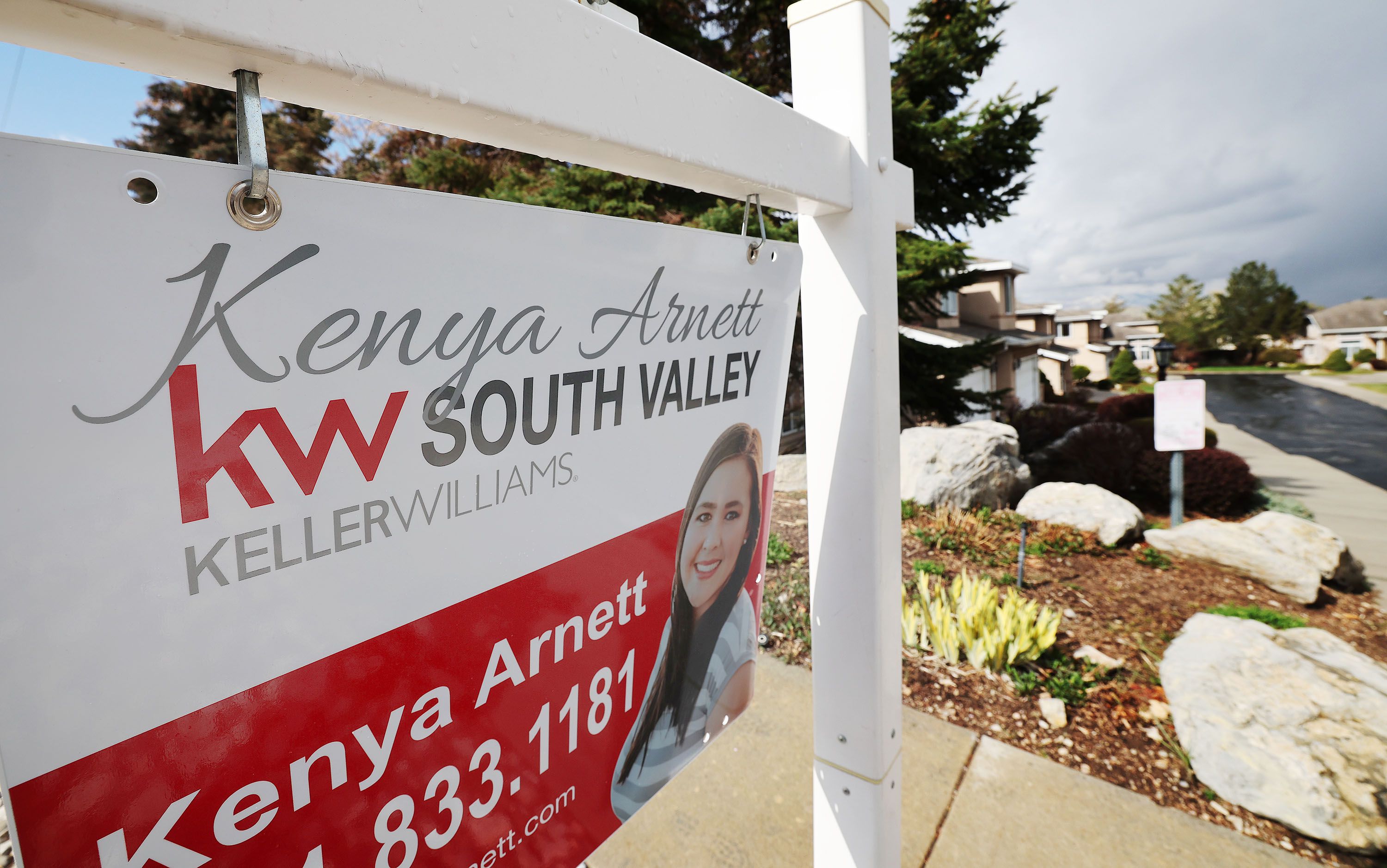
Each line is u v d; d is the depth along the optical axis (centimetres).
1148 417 1515
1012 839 244
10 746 47
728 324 107
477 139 71
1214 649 327
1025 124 820
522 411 78
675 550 106
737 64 882
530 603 84
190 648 55
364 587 66
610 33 71
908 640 382
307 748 65
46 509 46
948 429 741
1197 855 239
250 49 46
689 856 235
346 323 60
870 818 135
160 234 48
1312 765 259
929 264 810
